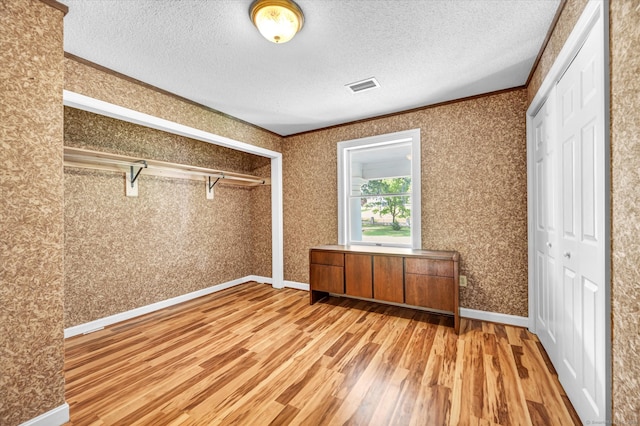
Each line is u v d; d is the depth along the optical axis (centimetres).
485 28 170
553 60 170
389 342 227
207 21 161
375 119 326
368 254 286
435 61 208
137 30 169
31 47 135
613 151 104
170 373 184
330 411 148
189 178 351
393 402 154
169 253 327
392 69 219
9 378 127
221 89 251
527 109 242
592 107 123
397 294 272
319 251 318
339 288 305
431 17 160
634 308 92
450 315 285
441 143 287
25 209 133
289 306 319
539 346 213
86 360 202
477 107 269
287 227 401
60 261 145
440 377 176
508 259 257
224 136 314
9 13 129
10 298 128
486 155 265
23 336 131
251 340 233
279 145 399
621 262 99
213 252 382
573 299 147
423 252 274
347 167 359
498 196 261
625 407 97
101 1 145
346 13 156
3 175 126
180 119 266
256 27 166
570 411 144
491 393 159
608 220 107
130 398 159
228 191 406
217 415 146
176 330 254
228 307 317
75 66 195
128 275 287
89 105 201
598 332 118
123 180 284
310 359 201
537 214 224
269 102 282
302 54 197
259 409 150
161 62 205
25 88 133
